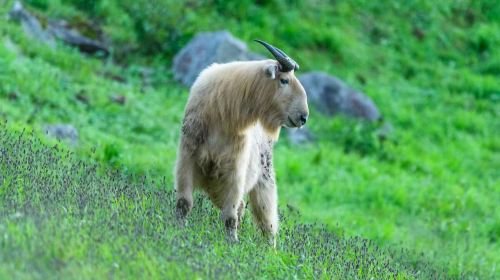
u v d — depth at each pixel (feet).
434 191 205.98
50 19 223.92
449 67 296.71
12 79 178.19
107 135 172.45
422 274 124.57
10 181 93.50
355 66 271.49
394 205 193.47
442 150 242.58
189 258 82.94
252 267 88.22
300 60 258.16
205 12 259.19
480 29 318.45
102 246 79.05
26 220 80.07
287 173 193.98
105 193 98.27
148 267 77.92
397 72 282.36
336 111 236.84
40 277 70.38
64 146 142.82
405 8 313.32
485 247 172.24
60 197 91.66
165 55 236.63
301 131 222.69
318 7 289.94
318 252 103.91
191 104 99.30
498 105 281.54
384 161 223.10
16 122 151.33
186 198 98.07
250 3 270.87
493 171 237.66
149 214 92.84
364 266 104.94
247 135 100.22
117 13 242.37
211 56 222.48
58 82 190.49
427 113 260.21
